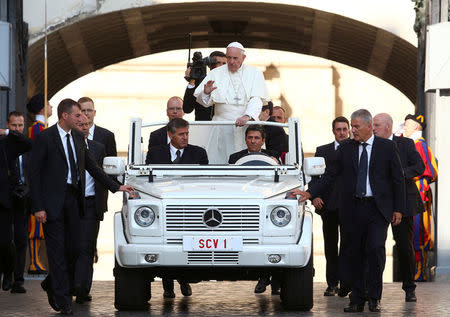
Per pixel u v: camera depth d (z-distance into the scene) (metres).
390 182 23.78
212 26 55.44
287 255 22.70
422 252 35.28
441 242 35.12
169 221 22.86
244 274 23.72
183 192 23.05
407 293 26.58
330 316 23.00
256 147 26.00
